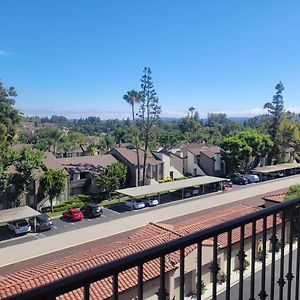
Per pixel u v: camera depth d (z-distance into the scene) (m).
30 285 11.33
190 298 10.20
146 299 9.38
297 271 3.24
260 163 54.41
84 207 31.59
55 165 37.47
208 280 10.56
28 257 21.83
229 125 113.12
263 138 51.88
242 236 2.52
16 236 25.95
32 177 31.78
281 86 56.56
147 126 46.31
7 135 39.94
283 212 2.91
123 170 39.88
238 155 48.62
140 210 32.91
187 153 52.12
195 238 2.12
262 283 2.82
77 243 24.22
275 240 2.84
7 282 11.83
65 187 35.06
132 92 48.75
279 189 41.34
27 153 31.14
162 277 1.95
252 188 42.47
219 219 19.91
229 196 38.12
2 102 41.09
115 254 13.84
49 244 24.12
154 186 37.78
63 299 8.12
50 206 33.09
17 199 31.05
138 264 1.80
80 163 41.03
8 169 31.84
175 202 35.91
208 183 39.81
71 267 12.59
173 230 17.33
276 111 56.97
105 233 26.28
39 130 99.75
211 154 50.34
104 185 37.56
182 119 99.88
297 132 55.00
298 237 3.20
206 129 99.62
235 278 10.99
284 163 56.38
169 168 47.47
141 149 47.53
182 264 2.05
